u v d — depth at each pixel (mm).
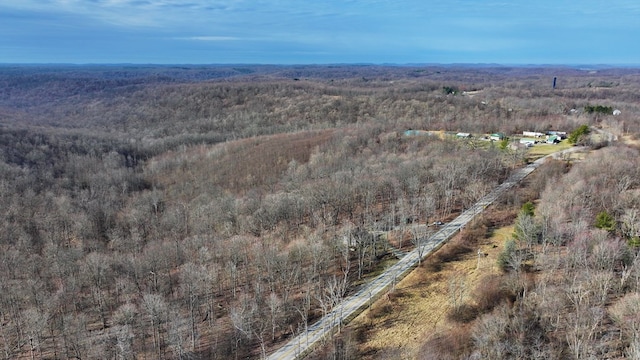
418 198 107188
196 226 109000
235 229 104688
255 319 72688
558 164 121062
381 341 66375
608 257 66250
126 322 71125
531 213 88312
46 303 77312
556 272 70688
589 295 62031
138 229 113812
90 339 71250
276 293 80750
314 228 99938
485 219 98312
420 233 93062
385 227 100062
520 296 67812
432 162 127000
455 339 62438
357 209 110125
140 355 68812
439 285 77562
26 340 72750
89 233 114500
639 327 52438
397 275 82750
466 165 119500
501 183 119125
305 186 121188
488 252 84875
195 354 68188
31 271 90750
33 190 144750
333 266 87938
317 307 76562
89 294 84750
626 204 83125
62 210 123750
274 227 103688
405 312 72125
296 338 69812
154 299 74438
